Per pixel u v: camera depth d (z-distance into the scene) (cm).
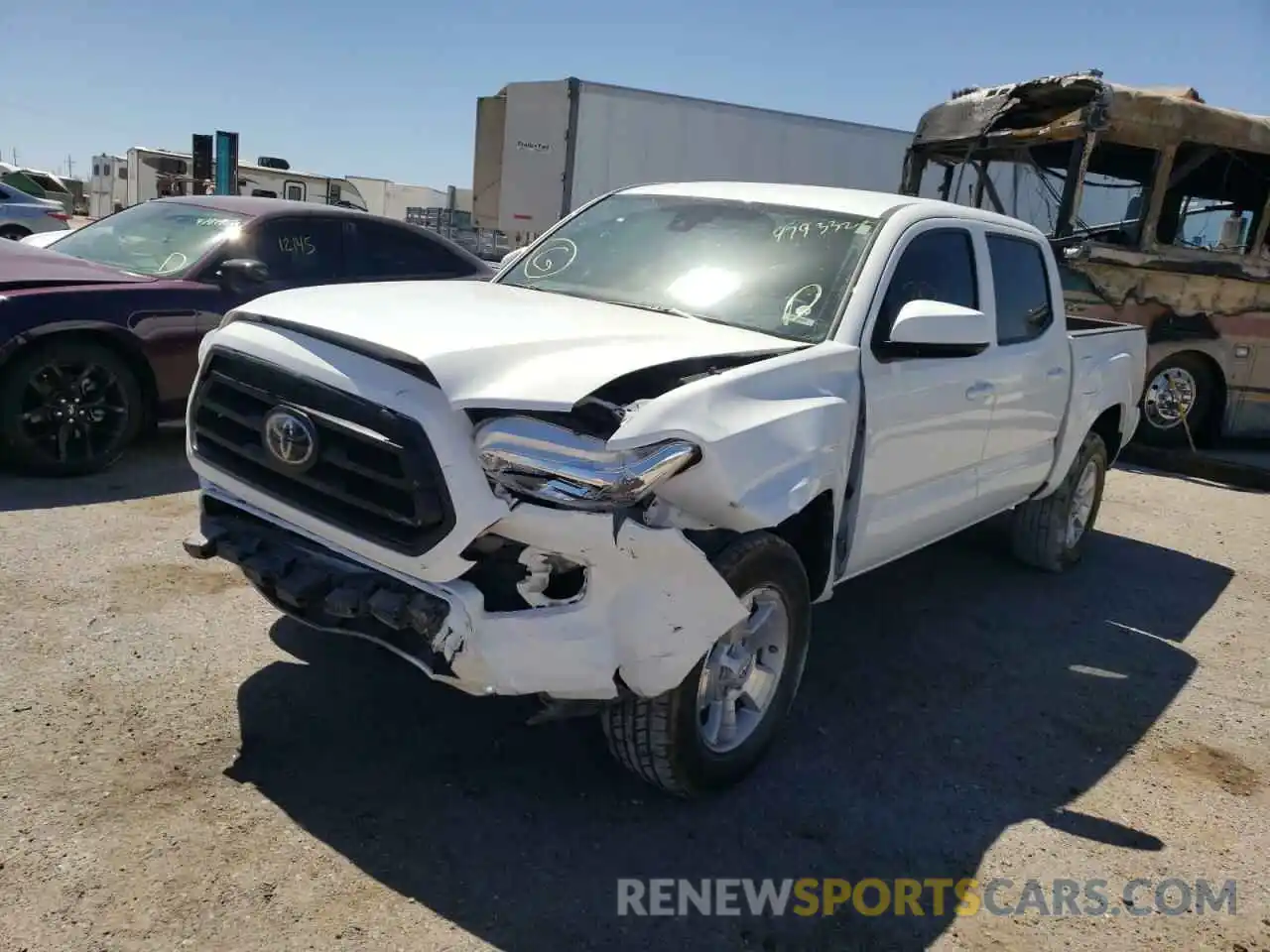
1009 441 500
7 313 572
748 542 320
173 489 610
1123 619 559
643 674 295
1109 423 641
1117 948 291
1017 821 352
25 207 1883
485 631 283
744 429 306
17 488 585
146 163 2717
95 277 645
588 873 300
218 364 333
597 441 281
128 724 348
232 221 722
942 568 616
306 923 266
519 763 352
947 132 1095
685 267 425
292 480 313
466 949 264
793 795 352
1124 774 390
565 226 490
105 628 414
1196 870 332
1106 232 990
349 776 333
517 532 282
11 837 284
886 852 327
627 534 281
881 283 394
